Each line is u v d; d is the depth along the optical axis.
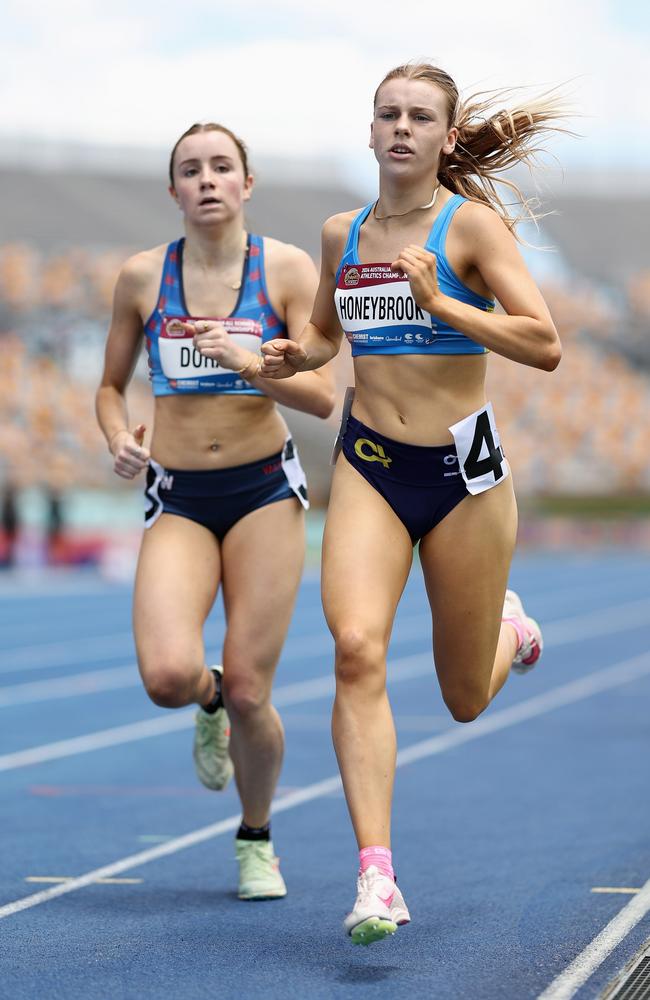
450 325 12.78
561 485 150.12
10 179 145.25
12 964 13.50
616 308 161.75
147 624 15.84
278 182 159.50
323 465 128.25
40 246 135.88
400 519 13.95
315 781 26.23
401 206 13.70
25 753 30.02
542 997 12.07
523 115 14.30
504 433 149.00
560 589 97.00
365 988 12.49
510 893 16.83
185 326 14.66
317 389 16.03
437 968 13.27
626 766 28.00
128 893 17.03
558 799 24.16
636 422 154.00
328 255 14.46
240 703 16.31
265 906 16.30
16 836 20.88
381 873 12.46
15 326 128.75
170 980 12.85
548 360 13.05
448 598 14.12
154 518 16.83
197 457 16.56
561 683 44.50
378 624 13.23
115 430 16.91
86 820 22.28
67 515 99.25
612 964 13.30
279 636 16.52
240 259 16.83
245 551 16.61
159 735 32.91
